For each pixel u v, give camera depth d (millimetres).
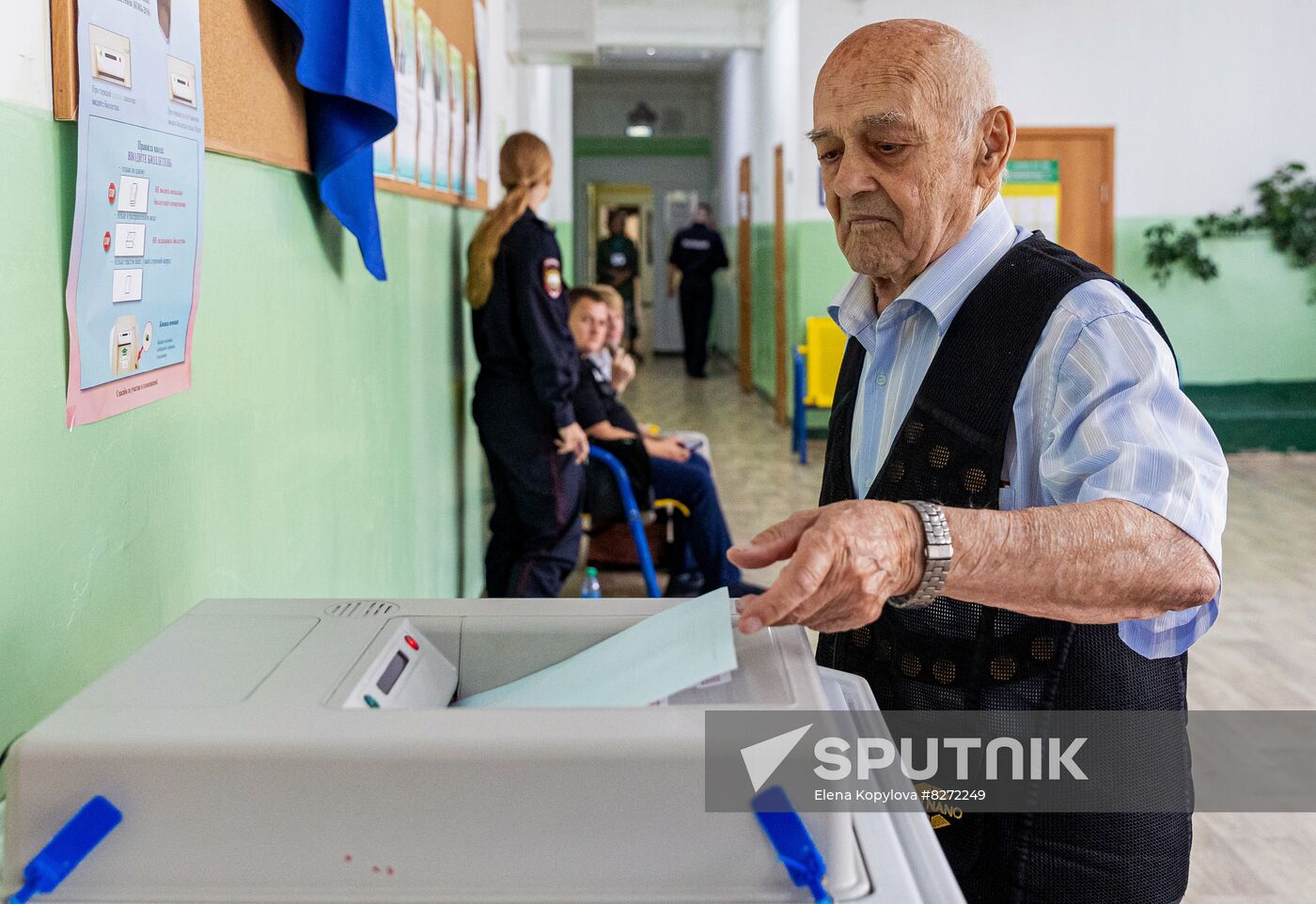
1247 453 6781
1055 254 1142
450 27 3275
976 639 1089
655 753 758
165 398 1337
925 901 765
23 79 1006
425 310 3037
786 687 859
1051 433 1054
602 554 4289
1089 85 7258
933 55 1129
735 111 11406
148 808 763
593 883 764
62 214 1077
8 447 991
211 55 1429
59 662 1088
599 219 14414
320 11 1748
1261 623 3701
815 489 5930
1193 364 7496
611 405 3682
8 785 768
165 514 1341
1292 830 2385
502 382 3240
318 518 2010
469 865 764
